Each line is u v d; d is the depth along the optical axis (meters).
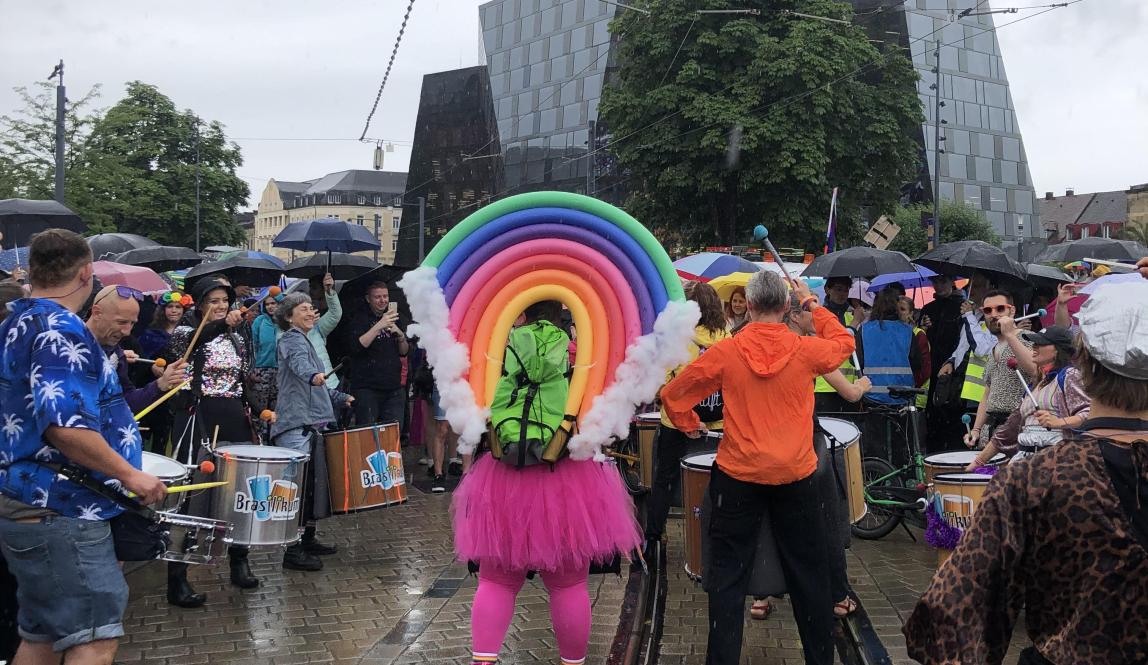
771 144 24.53
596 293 4.19
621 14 27.97
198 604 5.47
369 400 8.22
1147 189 87.31
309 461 6.16
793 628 5.20
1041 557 2.20
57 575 3.23
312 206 115.25
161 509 4.26
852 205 26.33
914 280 12.45
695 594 5.77
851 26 25.67
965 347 7.88
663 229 27.67
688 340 4.08
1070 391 4.81
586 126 53.94
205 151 44.56
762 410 4.09
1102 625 2.13
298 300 6.18
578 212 4.16
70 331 3.23
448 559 6.60
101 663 3.31
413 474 9.74
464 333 4.18
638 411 6.91
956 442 8.09
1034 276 9.96
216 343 5.94
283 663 4.60
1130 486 2.14
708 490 4.27
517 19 60.09
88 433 3.16
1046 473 2.19
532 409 3.95
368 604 5.54
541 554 3.89
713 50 25.64
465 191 67.19
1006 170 53.44
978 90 52.56
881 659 4.68
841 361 4.15
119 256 11.98
